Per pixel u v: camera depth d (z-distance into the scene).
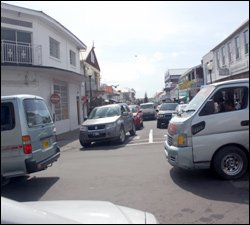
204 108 7.79
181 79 67.94
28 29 22.44
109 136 15.94
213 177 8.14
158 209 6.11
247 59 27.70
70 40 30.20
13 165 7.96
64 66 28.38
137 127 24.92
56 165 11.48
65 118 28.38
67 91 29.17
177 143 7.90
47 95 24.31
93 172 9.76
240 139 7.69
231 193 6.79
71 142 19.52
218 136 7.70
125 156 12.31
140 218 3.06
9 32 21.72
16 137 7.98
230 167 7.77
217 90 7.91
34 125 8.50
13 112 8.03
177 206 6.21
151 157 11.62
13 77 21.16
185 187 7.45
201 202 6.35
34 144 8.27
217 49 36.78
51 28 25.33
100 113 17.23
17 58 21.73
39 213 2.77
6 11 21.22
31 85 22.28
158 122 25.59
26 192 7.95
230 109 7.83
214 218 5.53
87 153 14.12
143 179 8.45
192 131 7.73
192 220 5.49
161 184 7.84
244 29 27.84
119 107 17.48
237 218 5.47
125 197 6.98
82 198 7.14
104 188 7.84
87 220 2.91
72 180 8.92
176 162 7.89
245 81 7.97
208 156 7.72
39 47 22.95
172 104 27.05
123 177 8.82
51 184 8.62
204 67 44.75
